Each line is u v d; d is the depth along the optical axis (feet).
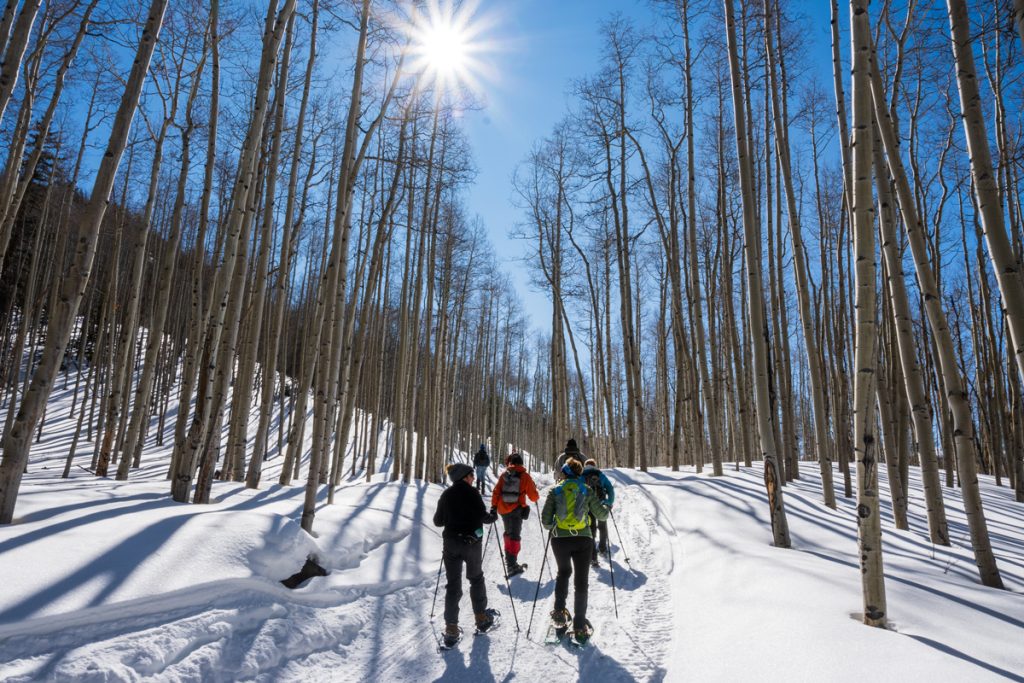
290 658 13.05
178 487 21.72
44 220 49.88
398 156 39.83
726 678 11.36
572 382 139.74
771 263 43.16
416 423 67.41
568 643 14.93
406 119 35.60
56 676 9.64
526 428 156.76
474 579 15.84
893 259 22.98
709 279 57.21
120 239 50.21
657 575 21.61
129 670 10.44
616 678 12.45
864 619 12.76
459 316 74.90
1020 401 39.58
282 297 38.14
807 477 46.52
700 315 43.91
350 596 17.43
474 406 106.73
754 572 17.89
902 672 10.23
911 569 18.86
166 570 13.70
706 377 43.29
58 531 14.44
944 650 11.12
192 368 31.19
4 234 28.71
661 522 29.66
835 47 26.89
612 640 15.03
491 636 15.66
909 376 23.63
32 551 12.89
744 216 23.95
